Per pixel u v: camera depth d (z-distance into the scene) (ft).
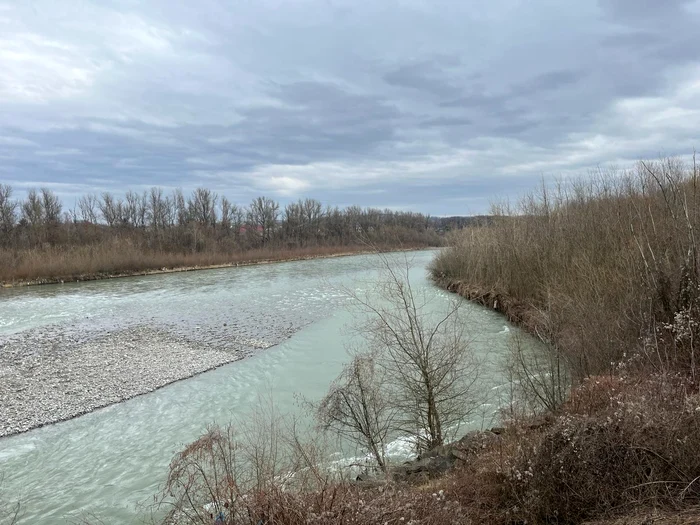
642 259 33.30
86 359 53.88
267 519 12.77
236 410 37.78
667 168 41.57
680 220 32.53
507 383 34.86
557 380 29.91
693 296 26.58
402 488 16.83
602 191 58.13
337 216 317.63
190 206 277.64
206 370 49.57
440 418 29.89
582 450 14.47
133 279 150.92
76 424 36.42
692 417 14.30
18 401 40.93
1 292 121.70
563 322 35.22
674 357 23.41
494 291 71.46
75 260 152.87
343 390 27.40
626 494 13.44
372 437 26.91
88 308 92.79
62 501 25.73
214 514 14.83
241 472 20.98
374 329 31.73
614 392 19.88
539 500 14.16
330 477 19.66
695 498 12.75
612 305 34.12
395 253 35.78
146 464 29.60
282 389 42.27
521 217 76.07
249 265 203.10
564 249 56.34
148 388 44.16
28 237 183.11
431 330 31.76
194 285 131.34
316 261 219.20
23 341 63.21
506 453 17.33
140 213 253.24
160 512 23.63
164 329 70.38
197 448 19.72
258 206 287.89
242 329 69.46
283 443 25.82
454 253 99.50
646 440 14.39
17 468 29.63
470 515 14.94
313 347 57.31
